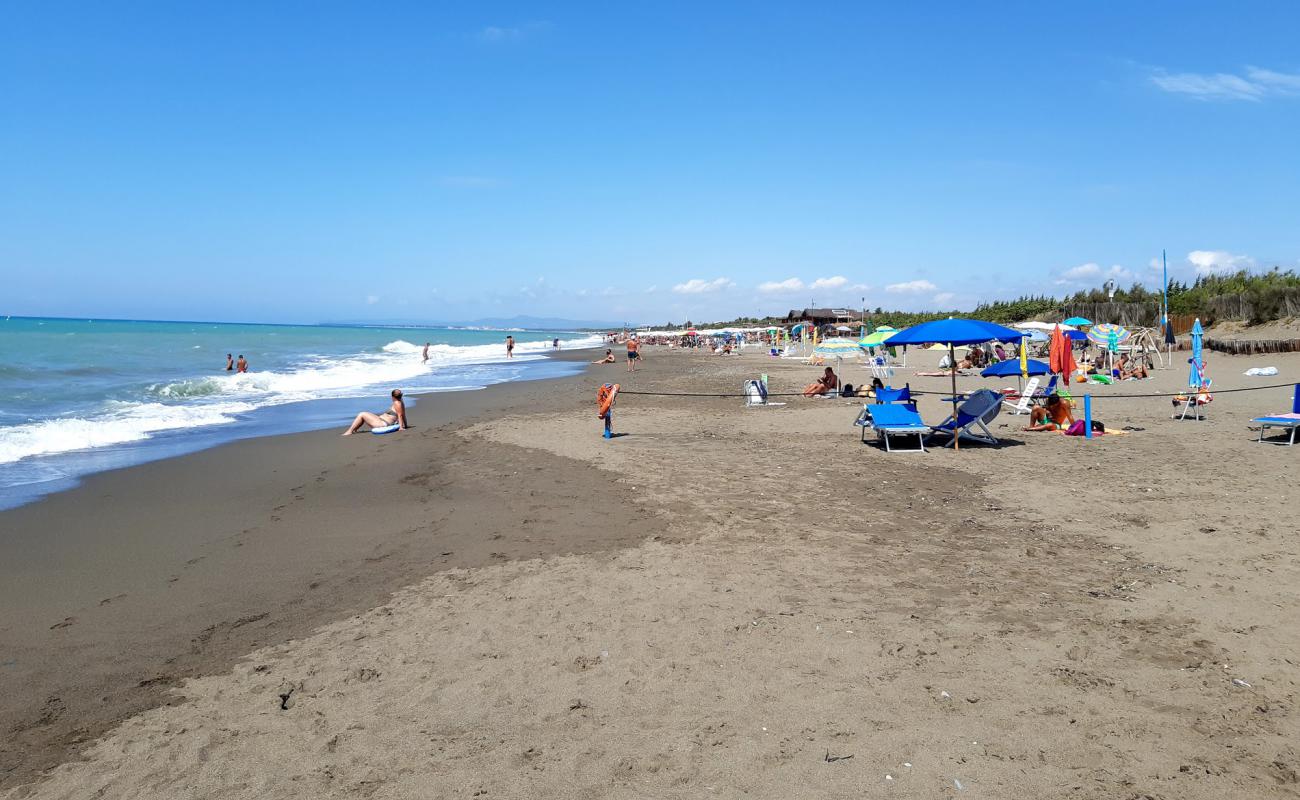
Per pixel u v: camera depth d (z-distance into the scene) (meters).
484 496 10.03
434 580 6.71
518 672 4.81
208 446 14.31
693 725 4.10
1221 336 38.72
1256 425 14.77
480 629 5.54
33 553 7.59
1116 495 9.33
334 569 7.07
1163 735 3.89
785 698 4.38
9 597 6.35
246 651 5.24
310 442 14.87
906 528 8.14
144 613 5.98
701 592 6.21
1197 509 8.45
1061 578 6.40
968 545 7.46
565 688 4.57
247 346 59.19
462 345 90.31
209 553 7.59
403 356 55.34
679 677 4.68
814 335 62.44
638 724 4.12
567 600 6.10
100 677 4.85
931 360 45.62
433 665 4.95
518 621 5.68
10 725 4.23
